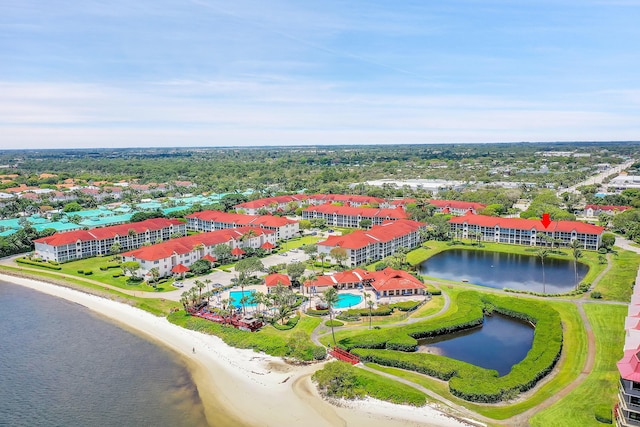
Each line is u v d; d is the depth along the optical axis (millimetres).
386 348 132500
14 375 122062
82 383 118062
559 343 129250
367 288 185250
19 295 186875
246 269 191500
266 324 150750
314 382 115812
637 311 123375
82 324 156125
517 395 107438
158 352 135250
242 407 107625
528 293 179125
